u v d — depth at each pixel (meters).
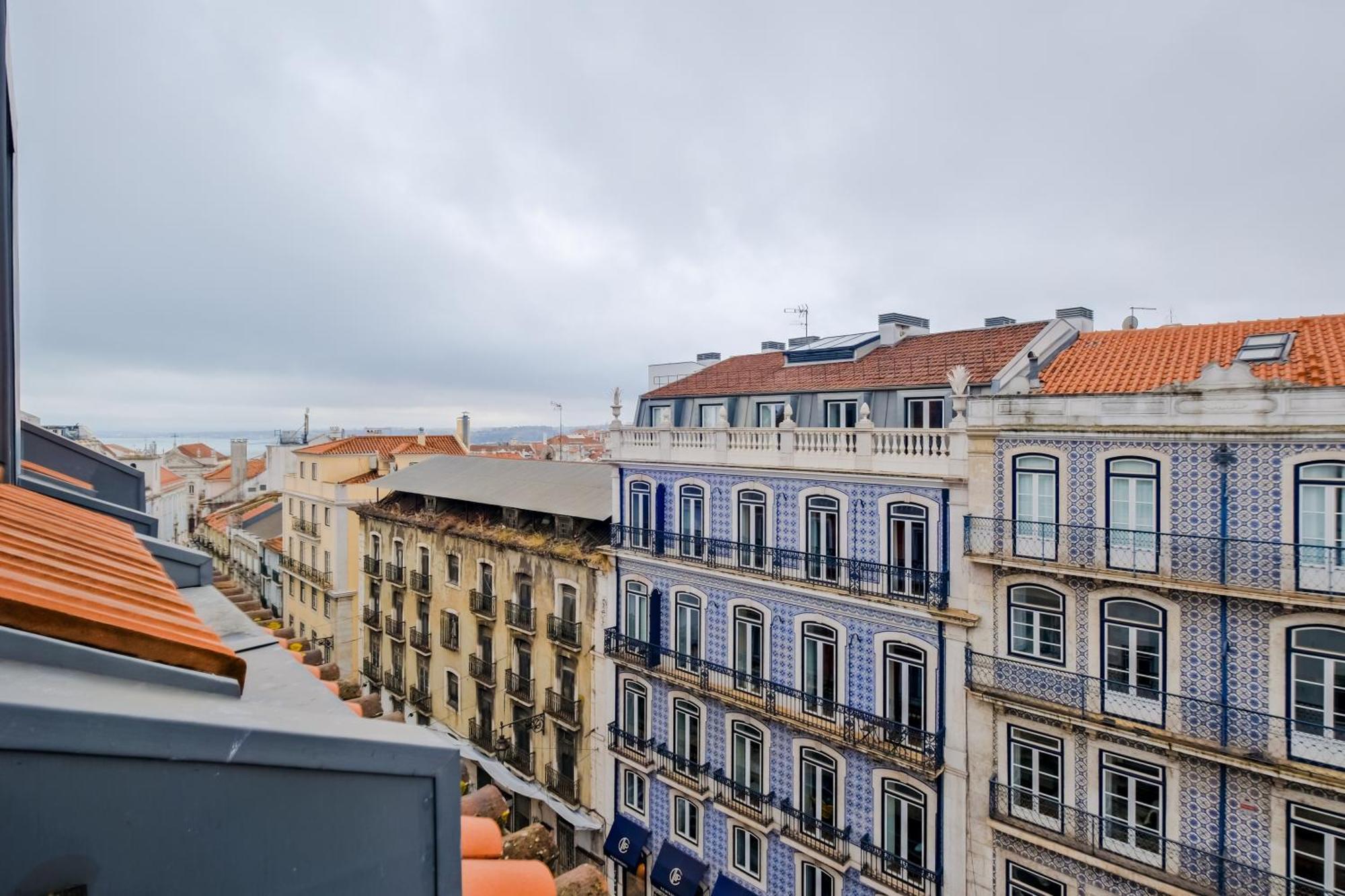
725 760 20.48
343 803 1.95
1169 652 13.67
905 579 16.84
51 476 7.58
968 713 15.94
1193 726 13.36
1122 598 14.14
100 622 2.09
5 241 4.31
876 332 24.27
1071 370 16.86
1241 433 12.77
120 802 1.52
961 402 15.88
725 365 27.38
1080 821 14.53
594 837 24.17
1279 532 12.55
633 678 23.16
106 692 1.72
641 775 23.02
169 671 2.07
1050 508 15.02
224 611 4.68
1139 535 13.96
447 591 30.09
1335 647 12.12
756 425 21.66
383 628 33.62
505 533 27.56
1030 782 15.35
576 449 75.94
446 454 44.12
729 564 20.25
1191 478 13.41
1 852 1.35
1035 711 14.74
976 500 15.80
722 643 20.56
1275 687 12.61
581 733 24.47
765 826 19.12
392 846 2.09
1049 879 14.97
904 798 17.08
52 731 1.41
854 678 17.75
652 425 25.16
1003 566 15.20
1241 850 12.97
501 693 27.27
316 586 38.91
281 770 1.80
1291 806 12.54
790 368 23.58
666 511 22.20
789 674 19.03
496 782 26.75
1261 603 12.70
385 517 33.59
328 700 3.17
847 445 17.83
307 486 41.34
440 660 30.36
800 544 18.80
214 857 1.67
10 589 2.20
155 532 6.36
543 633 25.67
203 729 1.64
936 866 16.47
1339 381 12.89
